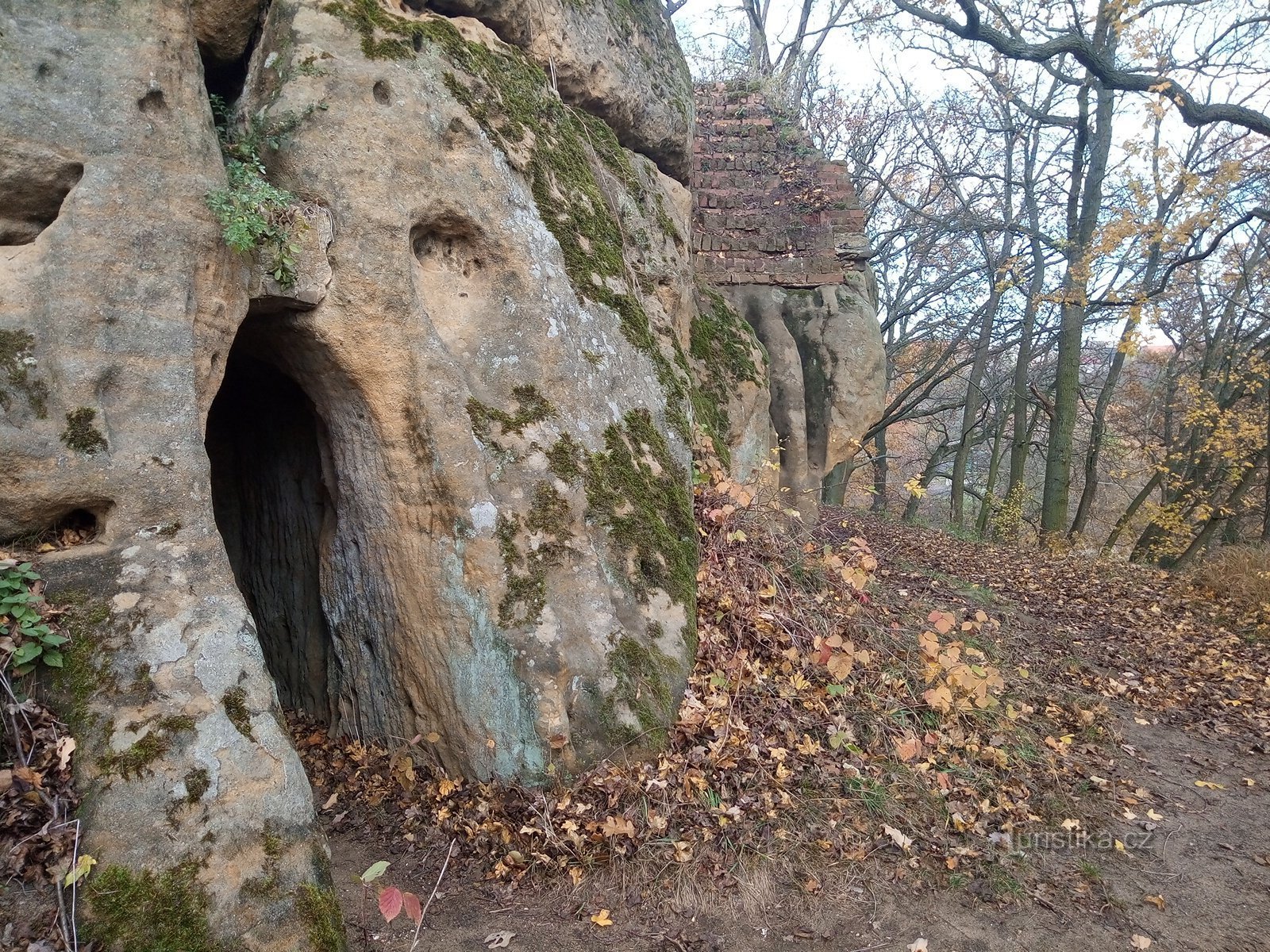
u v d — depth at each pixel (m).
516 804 3.52
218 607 2.82
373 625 4.00
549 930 3.05
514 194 4.16
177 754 2.51
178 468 2.88
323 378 3.68
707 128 9.55
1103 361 23.41
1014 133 17.69
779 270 8.43
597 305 4.52
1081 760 4.75
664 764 3.73
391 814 3.71
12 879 2.23
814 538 6.55
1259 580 8.91
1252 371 12.63
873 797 3.82
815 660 4.31
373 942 2.94
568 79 5.69
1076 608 8.31
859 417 8.15
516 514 3.79
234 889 2.44
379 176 3.57
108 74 2.87
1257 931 3.40
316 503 4.36
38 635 2.49
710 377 6.80
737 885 3.30
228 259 3.15
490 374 3.92
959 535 14.62
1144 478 24.73
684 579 4.39
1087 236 13.57
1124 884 3.65
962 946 3.15
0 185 2.69
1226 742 5.41
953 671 4.20
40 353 2.68
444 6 4.55
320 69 3.50
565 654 3.71
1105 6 10.70
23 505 2.62
